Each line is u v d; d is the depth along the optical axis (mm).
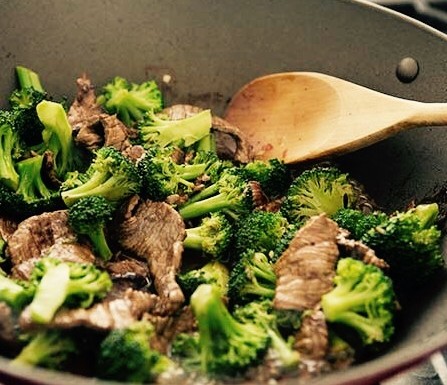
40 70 653
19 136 616
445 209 586
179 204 598
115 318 483
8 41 637
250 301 534
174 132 639
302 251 524
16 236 559
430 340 454
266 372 473
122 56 670
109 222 585
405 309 532
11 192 591
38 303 473
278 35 666
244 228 582
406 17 623
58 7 644
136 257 580
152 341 484
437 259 536
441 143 606
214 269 570
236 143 662
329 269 517
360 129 611
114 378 461
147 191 594
